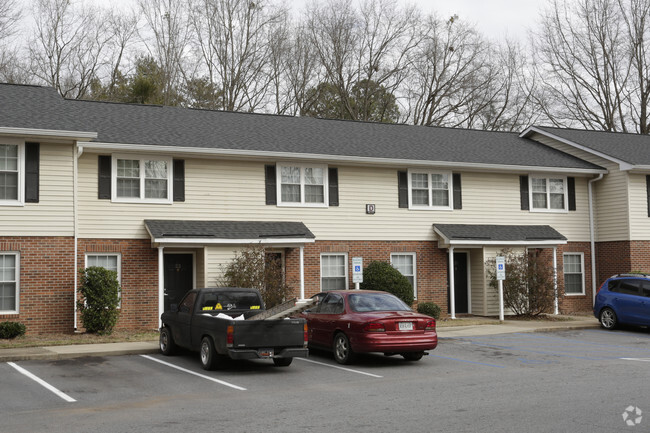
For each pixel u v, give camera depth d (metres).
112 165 20.69
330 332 15.38
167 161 21.52
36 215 18.88
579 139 30.12
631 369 13.86
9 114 19.33
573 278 28.16
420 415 9.53
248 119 26.14
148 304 20.86
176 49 42.47
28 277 18.73
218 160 22.33
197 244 20.73
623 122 45.69
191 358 15.64
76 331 19.30
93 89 41.28
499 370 13.91
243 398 11.02
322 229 23.62
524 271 25.17
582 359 15.43
